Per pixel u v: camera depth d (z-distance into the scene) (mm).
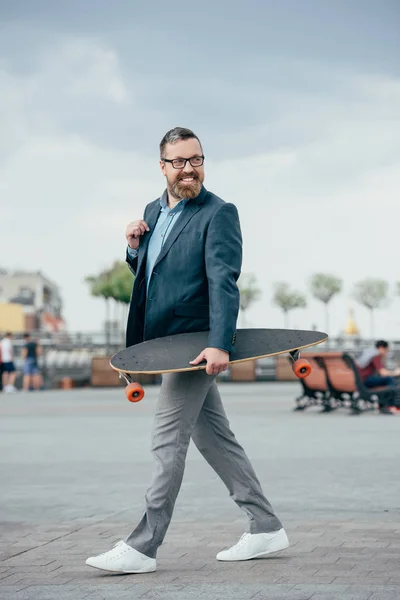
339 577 4660
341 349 39688
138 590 4449
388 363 38406
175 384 4848
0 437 13055
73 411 19000
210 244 4766
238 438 12367
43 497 7625
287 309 75875
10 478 8805
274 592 4359
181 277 4824
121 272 79625
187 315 4812
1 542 5758
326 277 75688
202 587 4484
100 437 13000
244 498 5094
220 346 4570
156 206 5047
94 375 32031
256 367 34781
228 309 4637
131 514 6812
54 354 35281
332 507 6926
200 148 4879
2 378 30781
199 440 5051
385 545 5469
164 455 4852
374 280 70500
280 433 13094
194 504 7148
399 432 13172
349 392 17297
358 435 12734
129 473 9133
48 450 11312
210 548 5473
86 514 6812
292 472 8938
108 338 37000
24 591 4453
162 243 4906
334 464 9547
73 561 5191
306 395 18047
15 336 37062
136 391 4578
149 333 4887
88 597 4324
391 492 7648
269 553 5125
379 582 4543
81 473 9148
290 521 6320
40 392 29203
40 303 120812
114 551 4805
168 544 5605
